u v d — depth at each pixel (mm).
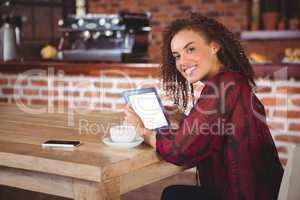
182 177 3266
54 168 1690
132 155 1747
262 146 1807
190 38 1886
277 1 6895
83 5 4379
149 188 3100
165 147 1791
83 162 1643
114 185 1691
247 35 6770
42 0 6090
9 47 4164
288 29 6719
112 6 7289
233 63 1931
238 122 1777
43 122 2398
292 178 1658
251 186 1763
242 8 6750
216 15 6855
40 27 6090
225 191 1822
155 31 7109
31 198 2980
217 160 1826
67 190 1733
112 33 4145
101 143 1941
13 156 1780
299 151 1653
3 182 1900
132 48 4156
